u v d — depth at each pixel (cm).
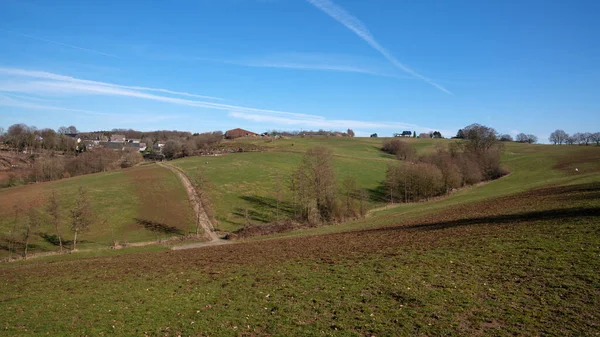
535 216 3338
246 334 1484
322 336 1398
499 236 2723
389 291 1816
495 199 5672
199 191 7425
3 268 4131
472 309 1518
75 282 2734
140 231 6300
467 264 2131
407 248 2780
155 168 10406
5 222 6062
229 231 6488
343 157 12888
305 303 1778
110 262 3731
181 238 5978
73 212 5788
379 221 5669
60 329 1684
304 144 16138
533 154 13812
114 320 1759
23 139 13588
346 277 2150
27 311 2011
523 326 1337
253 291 2069
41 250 5362
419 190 8644
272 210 7738
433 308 1558
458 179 8862
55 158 11350
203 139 15738
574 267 1839
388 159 13375
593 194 3938
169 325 1644
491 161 10719
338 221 6681
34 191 7688
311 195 7231
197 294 2106
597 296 1498
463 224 3631
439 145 14650
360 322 1492
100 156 11931
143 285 2442
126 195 7781
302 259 2859
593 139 19025
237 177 9562
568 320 1344
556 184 6278
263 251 3544
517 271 1903
